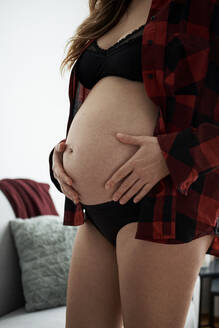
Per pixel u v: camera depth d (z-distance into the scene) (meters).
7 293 1.80
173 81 0.80
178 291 0.79
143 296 0.80
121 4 1.00
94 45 1.01
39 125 3.00
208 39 0.81
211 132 0.76
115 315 1.04
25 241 1.84
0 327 1.57
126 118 0.86
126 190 0.83
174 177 0.75
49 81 3.10
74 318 1.04
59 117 3.20
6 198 2.01
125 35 0.95
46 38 3.08
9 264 1.84
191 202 0.79
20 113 2.84
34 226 1.89
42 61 3.04
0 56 2.71
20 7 2.87
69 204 1.07
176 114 0.81
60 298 1.82
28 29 2.93
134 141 0.81
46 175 3.05
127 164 0.80
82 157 0.90
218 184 0.81
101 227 0.96
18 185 2.16
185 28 0.82
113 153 0.85
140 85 0.88
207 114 0.81
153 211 0.79
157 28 0.83
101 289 1.02
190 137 0.76
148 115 0.85
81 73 1.04
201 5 0.81
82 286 1.03
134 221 0.85
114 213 0.88
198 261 0.81
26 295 1.80
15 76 2.81
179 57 0.80
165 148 0.77
